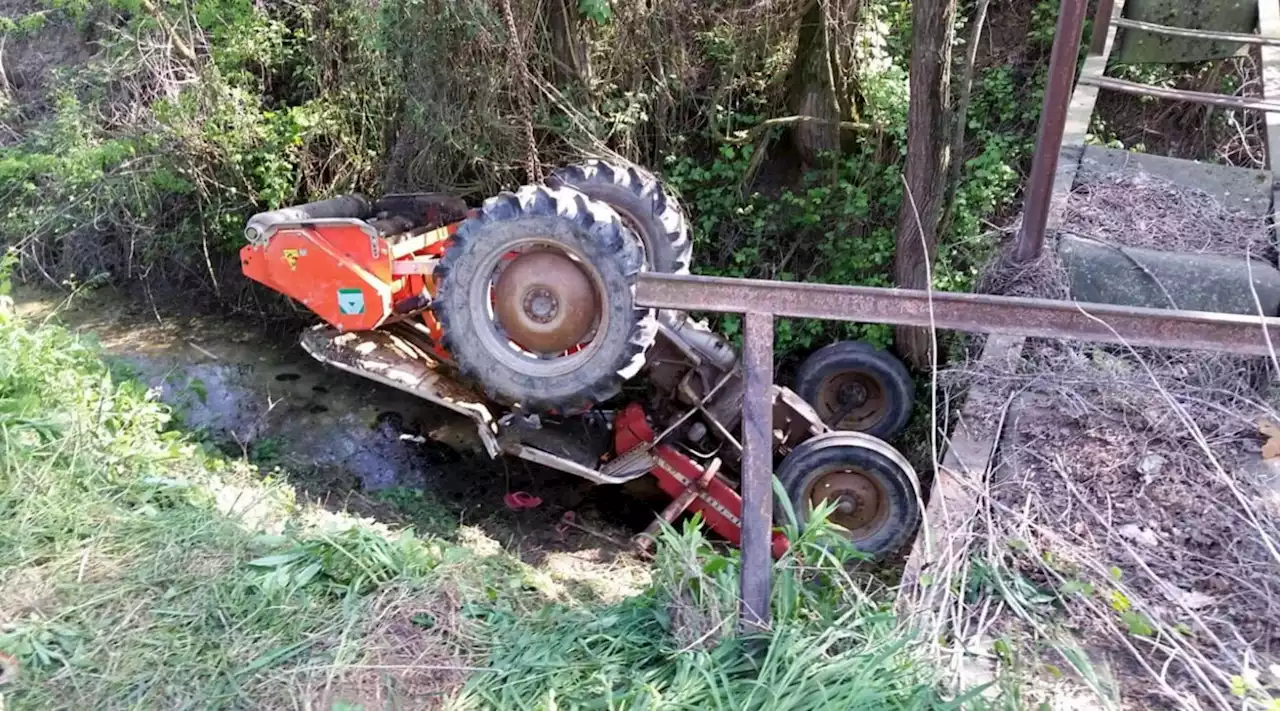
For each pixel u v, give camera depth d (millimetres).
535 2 6477
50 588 3092
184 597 3105
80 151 7371
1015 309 2498
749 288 2557
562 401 4938
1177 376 3736
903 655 2457
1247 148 6285
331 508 5223
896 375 6148
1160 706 2387
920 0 5254
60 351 4977
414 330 6004
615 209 5434
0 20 8633
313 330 5656
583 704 2559
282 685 2729
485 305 4965
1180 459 3279
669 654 2666
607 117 6945
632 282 4723
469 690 2686
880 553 5191
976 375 3877
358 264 5270
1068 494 3189
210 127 7207
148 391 5387
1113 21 6344
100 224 7848
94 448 3990
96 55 8445
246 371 6871
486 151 6785
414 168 7102
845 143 7078
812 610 2756
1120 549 2943
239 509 4008
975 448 3479
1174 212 5043
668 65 6961
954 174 5914
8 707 2574
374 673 2785
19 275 8047
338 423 6320
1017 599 2758
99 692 2666
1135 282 4477
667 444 5562
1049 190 4520
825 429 5539
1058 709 2381
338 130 7426
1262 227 4820
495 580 3627
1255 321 2371
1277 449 3227
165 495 3820
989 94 7000
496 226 4777
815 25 6695
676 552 3111
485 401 5633
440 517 5449
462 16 6266
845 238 6879
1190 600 2723
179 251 7684
